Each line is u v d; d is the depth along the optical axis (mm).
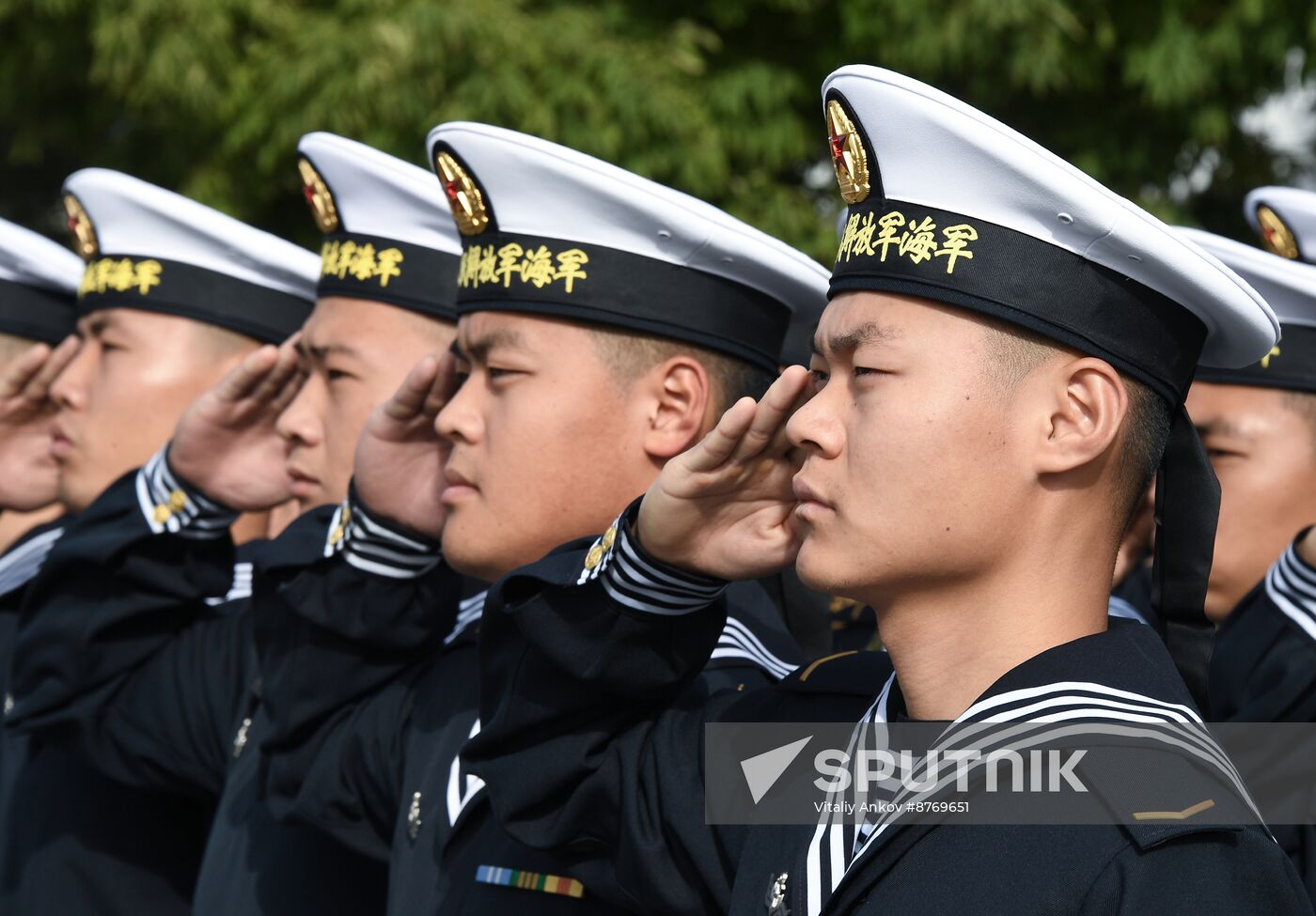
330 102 23109
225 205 25141
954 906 5402
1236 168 25000
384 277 9914
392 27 22547
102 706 10633
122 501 10367
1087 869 5270
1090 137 23516
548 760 7012
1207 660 6344
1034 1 21734
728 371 7977
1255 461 9773
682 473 6469
